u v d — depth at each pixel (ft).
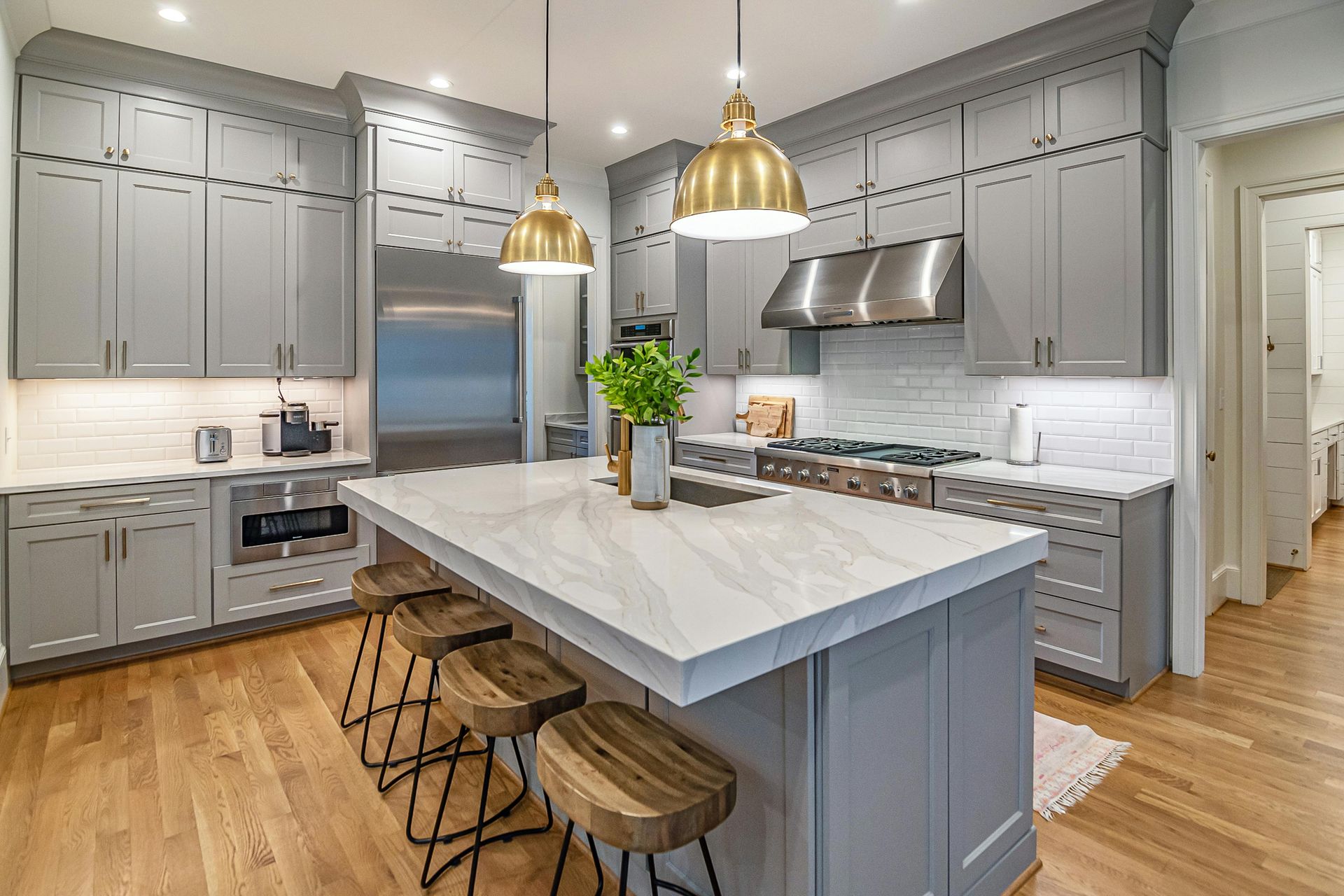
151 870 6.42
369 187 12.89
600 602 4.66
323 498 12.75
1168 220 10.29
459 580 9.23
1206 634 12.21
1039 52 10.57
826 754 4.66
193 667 10.93
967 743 5.85
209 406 13.33
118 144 11.41
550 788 4.56
